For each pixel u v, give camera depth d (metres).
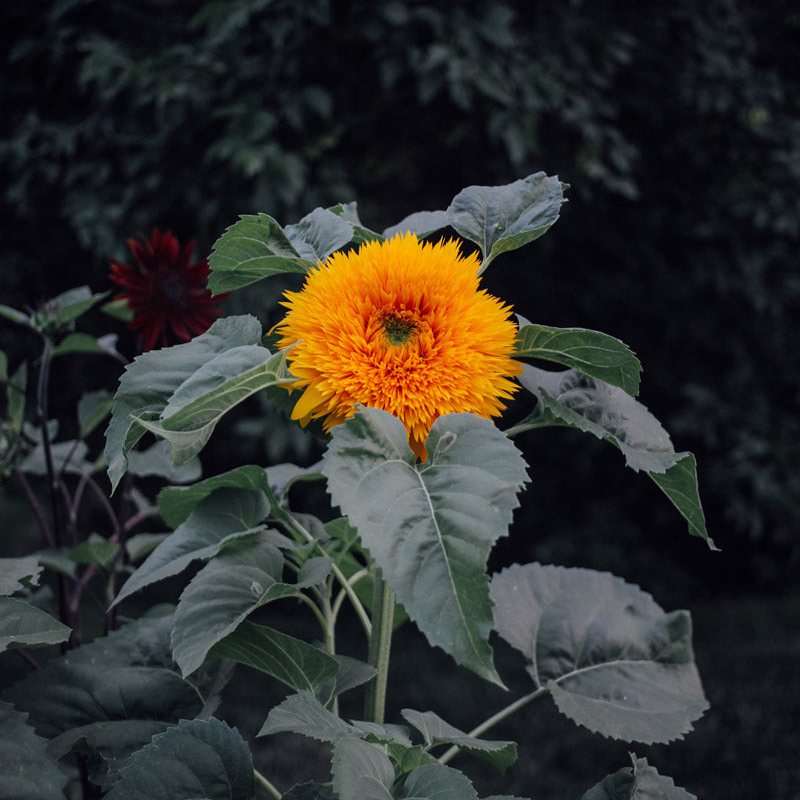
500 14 4.54
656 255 5.98
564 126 5.00
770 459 5.96
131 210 4.91
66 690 1.17
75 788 1.49
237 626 1.02
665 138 5.84
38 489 5.48
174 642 1.00
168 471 1.70
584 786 3.66
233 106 4.44
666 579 6.09
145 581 1.07
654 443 1.14
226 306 4.46
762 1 6.25
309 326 1.00
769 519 6.10
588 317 6.01
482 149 5.04
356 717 4.29
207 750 0.97
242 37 4.64
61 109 5.35
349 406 0.97
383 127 4.88
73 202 4.94
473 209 1.23
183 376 1.04
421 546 0.82
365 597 1.49
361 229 1.28
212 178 4.65
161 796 0.94
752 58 6.27
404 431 0.91
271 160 4.39
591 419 1.15
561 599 1.34
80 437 1.74
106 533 5.21
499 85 4.54
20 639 1.00
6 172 5.47
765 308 6.05
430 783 0.90
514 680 4.74
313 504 5.55
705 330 6.00
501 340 1.02
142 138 4.86
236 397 0.96
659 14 5.58
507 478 0.85
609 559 5.89
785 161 5.74
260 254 1.15
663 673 1.28
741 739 4.05
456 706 4.43
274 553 1.12
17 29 5.32
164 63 4.61
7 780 0.91
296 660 1.06
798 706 4.38
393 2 4.45
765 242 5.98
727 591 6.40
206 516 1.16
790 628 5.59
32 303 5.75
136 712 1.17
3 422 1.72
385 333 1.00
